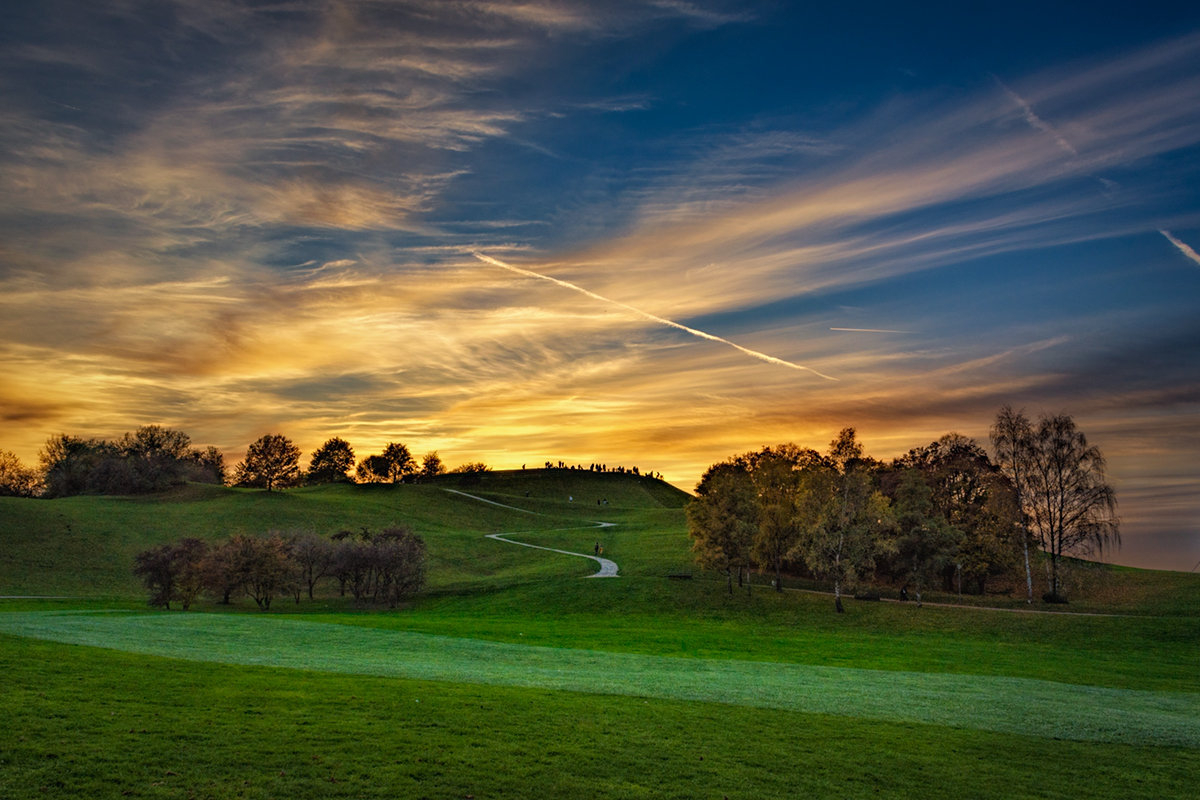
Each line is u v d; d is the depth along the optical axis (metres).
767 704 31.83
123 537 141.12
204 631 49.94
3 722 20.84
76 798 16.66
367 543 114.88
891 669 50.38
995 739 27.84
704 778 21.38
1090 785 23.03
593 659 46.12
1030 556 105.44
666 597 100.50
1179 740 29.02
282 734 22.08
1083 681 48.25
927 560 94.00
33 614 59.44
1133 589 96.25
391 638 51.78
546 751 22.59
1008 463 94.38
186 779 18.27
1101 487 88.62
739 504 102.81
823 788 21.39
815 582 112.25
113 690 25.56
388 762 20.52
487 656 44.81
